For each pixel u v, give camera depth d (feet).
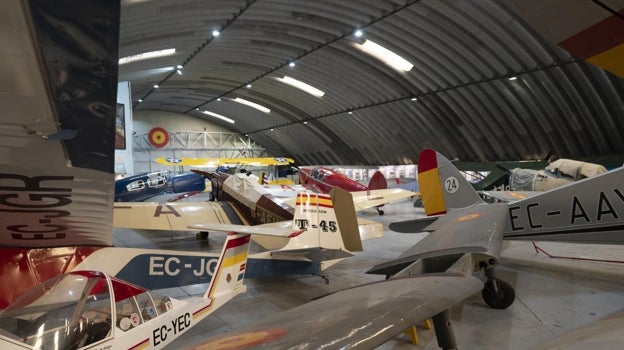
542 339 10.20
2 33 3.55
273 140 92.94
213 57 47.60
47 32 3.62
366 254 21.34
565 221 13.67
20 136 5.13
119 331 7.45
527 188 33.60
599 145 36.60
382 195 35.09
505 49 34.12
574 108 35.81
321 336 2.93
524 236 14.55
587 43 8.18
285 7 33.88
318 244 14.28
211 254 12.35
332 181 44.06
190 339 10.73
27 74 4.06
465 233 9.54
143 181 37.88
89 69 4.15
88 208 7.82
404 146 58.03
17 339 6.45
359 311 3.54
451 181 17.85
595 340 2.88
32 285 9.91
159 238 27.76
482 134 45.78
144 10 29.14
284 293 14.71
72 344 6.80
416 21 34.22
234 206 24.53
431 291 4.22
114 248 11.03
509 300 12.12
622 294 13.43
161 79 59.21
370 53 42.88
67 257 10.44
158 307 8.61
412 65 42.27
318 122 70.64
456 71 39.86
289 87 60.54
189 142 96.68
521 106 39.42
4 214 7.83
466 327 11.05
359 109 57.82
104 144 5.48
